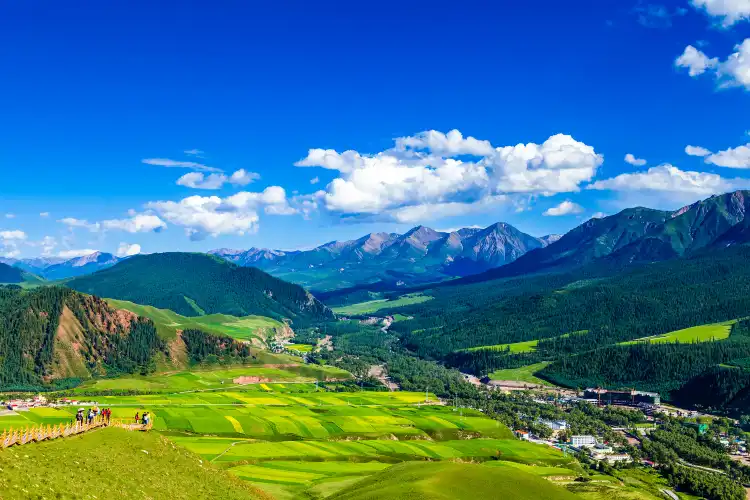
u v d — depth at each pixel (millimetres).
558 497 117750
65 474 67625
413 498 105500
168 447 105688
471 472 125562
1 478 57031
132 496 71188
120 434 99688
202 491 89312
